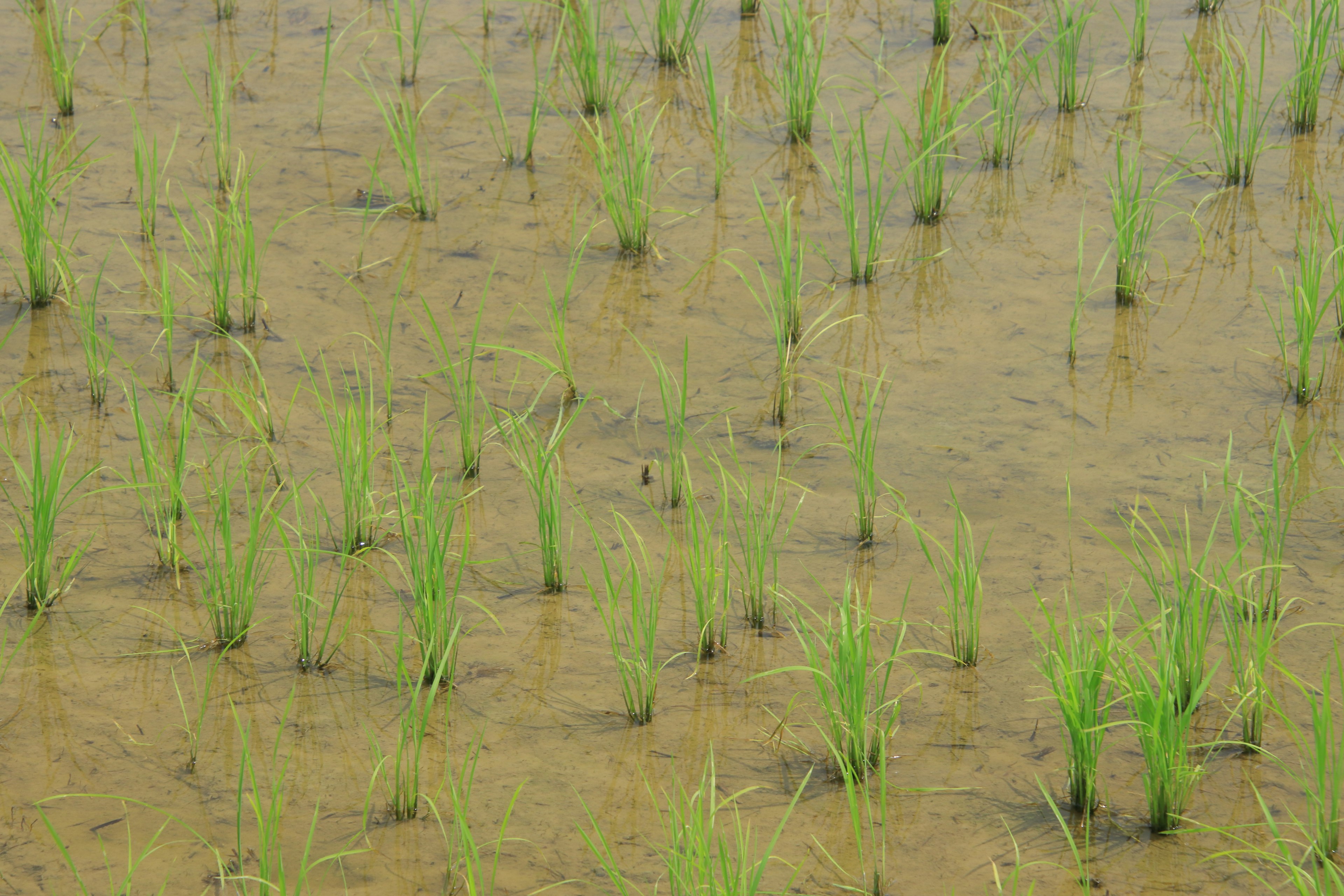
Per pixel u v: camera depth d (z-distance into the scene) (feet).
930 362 18.47
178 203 22.13
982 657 13.34
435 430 15.31
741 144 24.38
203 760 12.04
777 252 19.16
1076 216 21.79
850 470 16.37
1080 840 11.18
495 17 29.37
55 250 20.44
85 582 14.25
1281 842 10.06
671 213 22.29
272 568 14.58
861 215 22.16
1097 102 25.26
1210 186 22.24
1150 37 27.45
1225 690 12.77
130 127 24.52
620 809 11.60
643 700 12.55
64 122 24.56
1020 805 11.58
